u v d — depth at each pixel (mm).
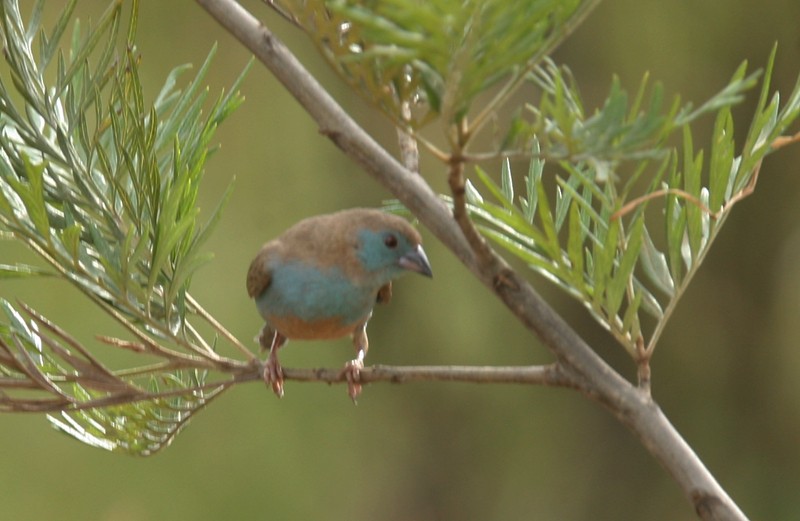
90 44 3816
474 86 3184
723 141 3787
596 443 4207
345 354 4137
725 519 3771
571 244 3777
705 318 4180
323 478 4125
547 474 4199
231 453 4109
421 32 3143
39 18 3824
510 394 4195
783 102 4117
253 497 4105
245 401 4121
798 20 4109
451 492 4180
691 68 4121
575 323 4184
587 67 4133
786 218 4160
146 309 3807
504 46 3125
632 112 3432
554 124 3312
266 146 4121
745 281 4172
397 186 3795
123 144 3811
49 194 3816
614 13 4121
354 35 3283
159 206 3803
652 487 4211
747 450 4188
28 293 4059
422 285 4141
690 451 3777
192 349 3818
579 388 3781
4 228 3844
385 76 3289
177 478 4098
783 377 4176
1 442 4082
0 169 3799
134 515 4090
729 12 4113
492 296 4145
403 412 4180
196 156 3807
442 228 3791
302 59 4125
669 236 3789
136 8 3807
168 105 3846
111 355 4059
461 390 4191
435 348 4145
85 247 3809
